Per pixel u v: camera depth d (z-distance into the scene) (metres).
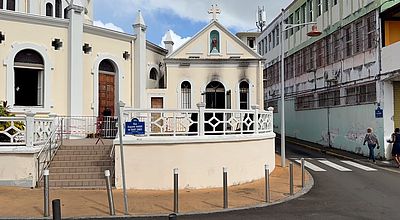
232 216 9.41
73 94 19.14
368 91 22.66
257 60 24.47
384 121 21.06
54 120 14.93
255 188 13.12
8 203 10.31
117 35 21.36
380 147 21.33
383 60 21.02
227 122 13.70
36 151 12.38
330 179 15.22
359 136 23.70
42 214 9.27
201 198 11.40
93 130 19.52
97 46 20.55
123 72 21.70
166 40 27.00
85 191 12.01
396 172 17.17
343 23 25.66
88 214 9.34
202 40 24.62
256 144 14.83
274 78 41.22
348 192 12.62
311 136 31.45
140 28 22.20
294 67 35.47
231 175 13.51
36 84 18.80
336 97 26.92
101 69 20.91
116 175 12.38
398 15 20.92
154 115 13.98
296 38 34.81
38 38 18.56
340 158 22.55
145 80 22.80
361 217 9.33
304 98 33.06
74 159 13.63
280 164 19.25
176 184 9.82
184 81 24.16
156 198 11.30
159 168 12.52
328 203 10.95
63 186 12.39
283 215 9.52
